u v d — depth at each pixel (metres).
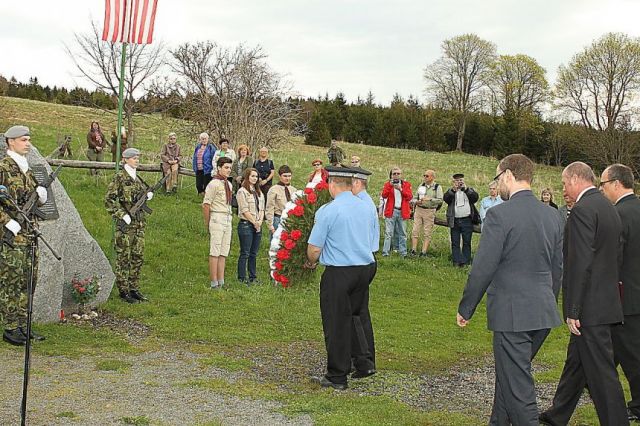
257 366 7.44
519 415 4.96
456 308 12.03
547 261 5.12
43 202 7.70
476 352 8.80
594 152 41.94
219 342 8.41
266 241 15.67
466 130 58.91
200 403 5.96
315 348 8.40
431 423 5.80
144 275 11.98
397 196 15.63
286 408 5.94
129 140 24.52
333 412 5.88
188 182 20.61
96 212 15.64
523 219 5.07
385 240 15.70
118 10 11.81
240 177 16.64
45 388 6.14
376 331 9.62
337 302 6.75
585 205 5.43
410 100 67.00
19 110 39.59
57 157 19.91
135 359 7.39
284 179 13.02
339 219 6.72
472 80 64.12
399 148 56.22
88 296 9.12
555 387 7.33
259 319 9.71
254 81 23.88
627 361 6.01
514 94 62.72
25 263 7.56
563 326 11.11
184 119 26.22
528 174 5.26
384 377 7.32
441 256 16.34
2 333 7.95
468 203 15.53
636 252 5.95
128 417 5.45
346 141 57.78
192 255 13.80
